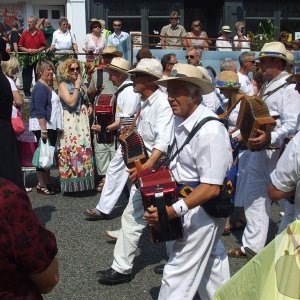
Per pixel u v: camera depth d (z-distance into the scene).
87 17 14.95
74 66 7.36
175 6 15.21
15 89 6.53
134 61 9.74
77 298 4.48
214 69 9.55
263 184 4.87
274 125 4.25
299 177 3.01
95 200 7.32
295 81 4.57
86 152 7.38
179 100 3.41
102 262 5.20
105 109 6.31
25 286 2.27
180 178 3.50
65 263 5.17
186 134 3.45
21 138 7.56
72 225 6.27
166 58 6.99
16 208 2.19
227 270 3.74
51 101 7.25
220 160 3.30
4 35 14.45
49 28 13.37
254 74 7.66
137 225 4.68
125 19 15.12
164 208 3.28
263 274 2.27
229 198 3.44
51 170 8.92
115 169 6.20
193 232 3.44
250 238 4.95
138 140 4.31
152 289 4.64
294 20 15.66
